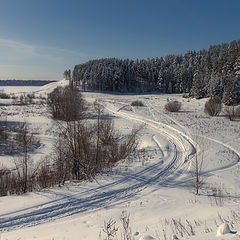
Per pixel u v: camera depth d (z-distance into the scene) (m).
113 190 10.65
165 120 31.53
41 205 9.03
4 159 19.11
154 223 7.17
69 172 13.99
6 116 33.97
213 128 25.27
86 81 112.62
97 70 105.38
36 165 17.02
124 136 23.64
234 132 23.05
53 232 6.93
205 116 35.44
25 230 7.18
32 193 10.43
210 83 58.78
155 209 8.62
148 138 22.11
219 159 14.89
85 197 9.87
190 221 6.96
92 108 39.47
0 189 11.76
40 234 6.82
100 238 6.12
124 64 115.69
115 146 18.22
